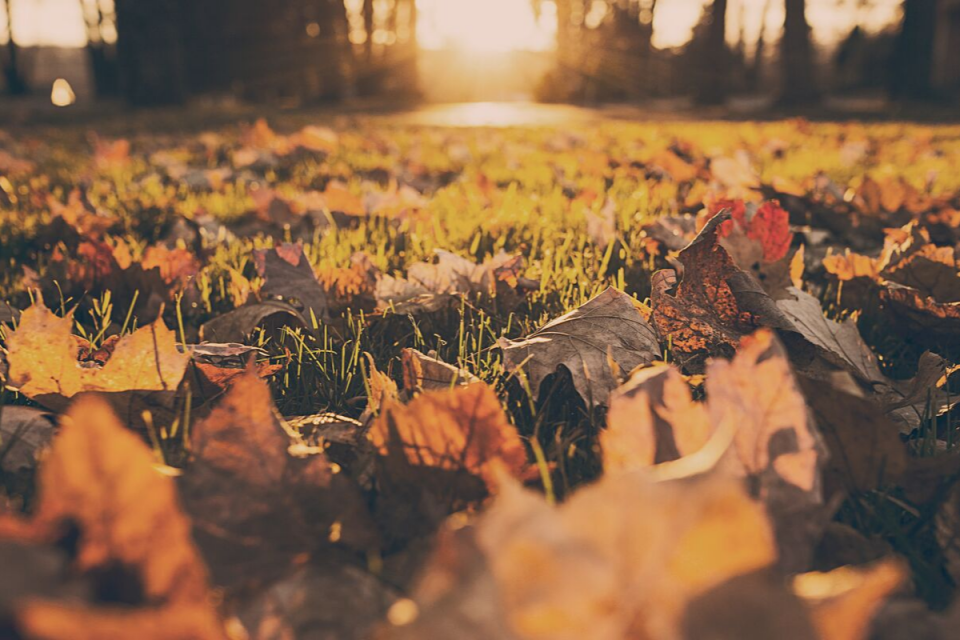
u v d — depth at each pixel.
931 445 0.85
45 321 0.84
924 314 1.08
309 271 1.18
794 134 5.88
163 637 0.46
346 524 0.68
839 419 0.74
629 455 0.69
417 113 13.40
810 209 1.96
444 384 0.88
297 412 0.94
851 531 0.70
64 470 0.52
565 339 0.95
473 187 2.65
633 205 2.18
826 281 1.46
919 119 9.84
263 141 4.44
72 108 13.31
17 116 8.78
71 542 0.54
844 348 1.00
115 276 1.23
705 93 17.95
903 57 15.23
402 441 0.72
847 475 0.75
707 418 0.68
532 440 0.74
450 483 0.72
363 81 21.31
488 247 1.70
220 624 0.54
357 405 0.95
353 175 3.27
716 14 17.52
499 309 1.21
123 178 3.10
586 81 23.20
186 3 17.19
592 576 0.47
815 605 0.52
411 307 1.17
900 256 1.22
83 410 0.52
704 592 0.48
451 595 0.48
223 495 0.67
